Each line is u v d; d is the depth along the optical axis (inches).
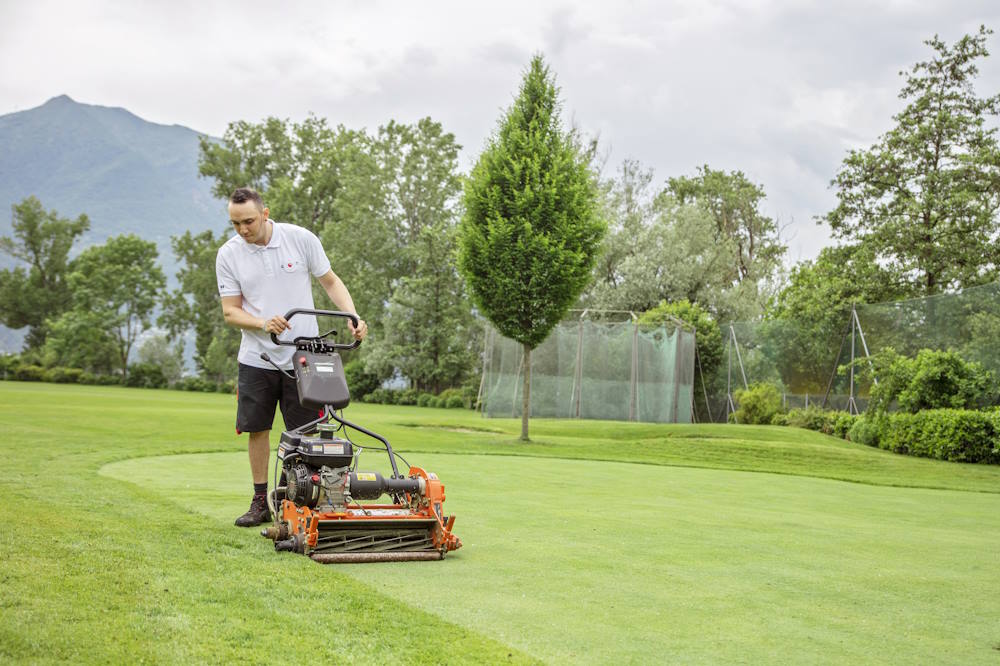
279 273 212.1
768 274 1758.1
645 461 510.0
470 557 176.7
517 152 666.8
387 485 179.8
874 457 581.3
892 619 141.3
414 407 1603.1
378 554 167.8
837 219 1176.8
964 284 1101.1
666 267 1441.9
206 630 110.7
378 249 1823.3
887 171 1146.0
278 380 210.4
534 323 657.6
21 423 499.8
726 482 389.4
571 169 672.4
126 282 2468.0
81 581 128.4
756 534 225.6
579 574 163.6
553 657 110.7
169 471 306.5
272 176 2362.2
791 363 956.6
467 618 128.1
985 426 599.8
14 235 2726.4
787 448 589.0
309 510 166.4
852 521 268.4
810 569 179.9
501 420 898.1
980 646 127.4
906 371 681.6
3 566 133.0
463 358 1686.8
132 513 195.2
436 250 1670.8
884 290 1116.5
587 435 738.8
